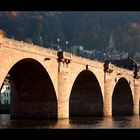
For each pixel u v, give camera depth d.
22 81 83.31
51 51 81.19
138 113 148.25
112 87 120.44
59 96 85.62
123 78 133.00
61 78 86.00
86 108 114.38
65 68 87.44
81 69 96.50
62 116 86.94
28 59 71.44
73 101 115.69
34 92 84.81
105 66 114.06
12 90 88.06
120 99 144.75
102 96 112.69
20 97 86.50
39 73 80.31
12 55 64.56
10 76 83.25
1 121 78.31
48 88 83.19
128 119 102.62
